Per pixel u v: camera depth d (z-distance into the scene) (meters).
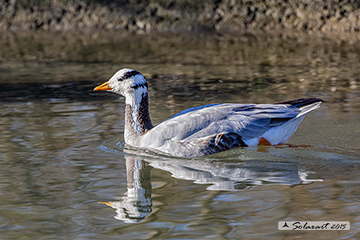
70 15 34.03
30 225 8.15
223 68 22.16
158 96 17.45
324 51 25.58
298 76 20.23
